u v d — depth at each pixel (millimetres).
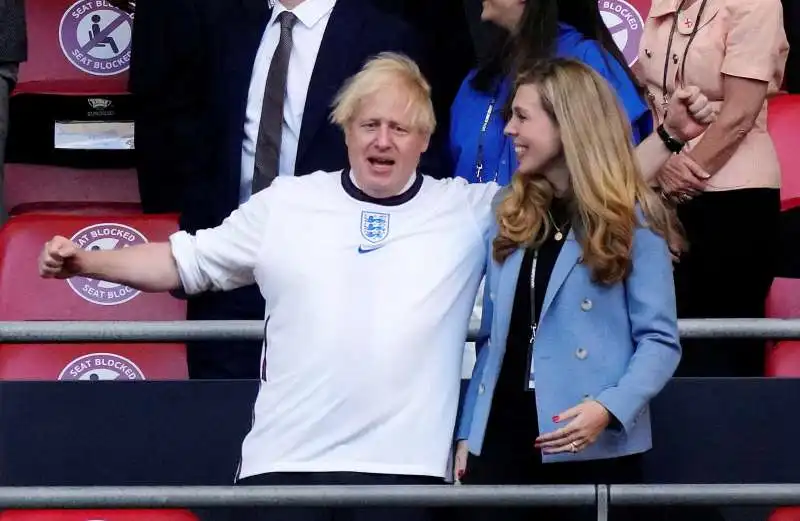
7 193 23172
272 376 14297
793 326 14969
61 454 16219
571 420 13516
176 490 13688
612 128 14102
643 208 14148
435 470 14086
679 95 15773
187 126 19719
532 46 17641
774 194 18812
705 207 18594
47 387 16250
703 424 16109
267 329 14508
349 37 18719
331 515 14078
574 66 14297
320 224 14398
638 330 13977
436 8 20750
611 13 22906
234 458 16234
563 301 14023
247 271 14773
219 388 16281
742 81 18219
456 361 14383
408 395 14078
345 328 14102
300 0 18750
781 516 15547
